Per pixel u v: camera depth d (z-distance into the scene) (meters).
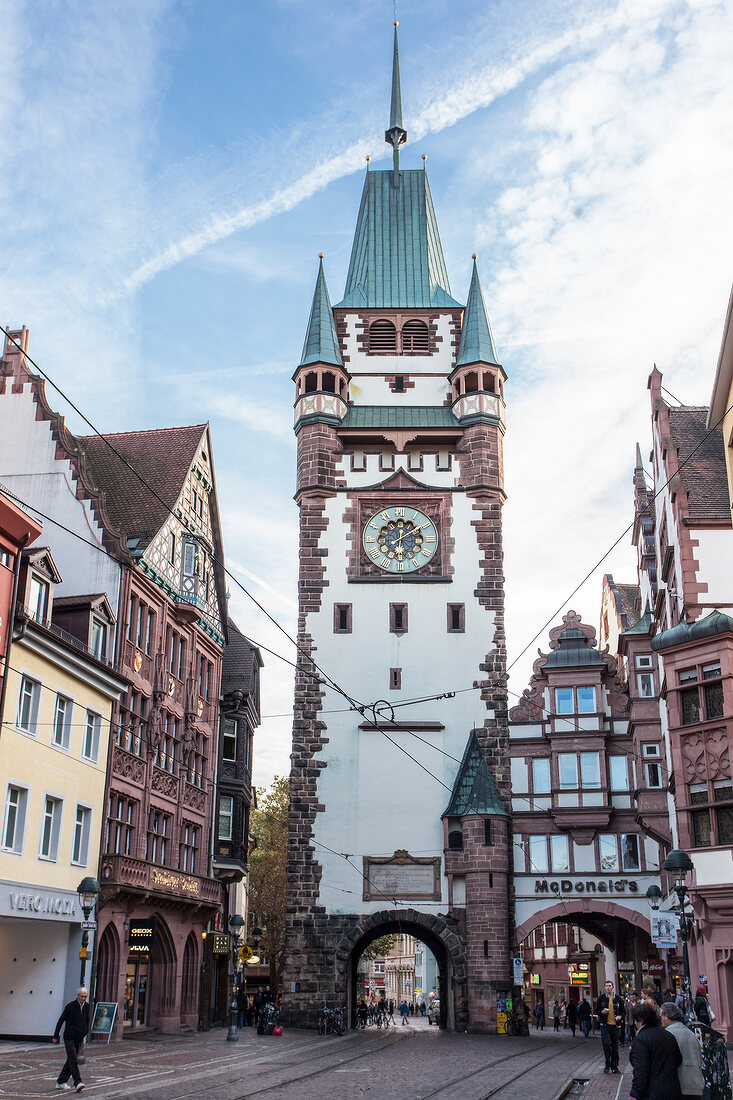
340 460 51.28
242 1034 42.34
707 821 33.34
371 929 45.12
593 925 59.31
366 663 48.00
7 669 30.72
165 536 44.50
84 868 35.16
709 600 36.16
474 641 48.34
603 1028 28.27
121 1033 36.47
